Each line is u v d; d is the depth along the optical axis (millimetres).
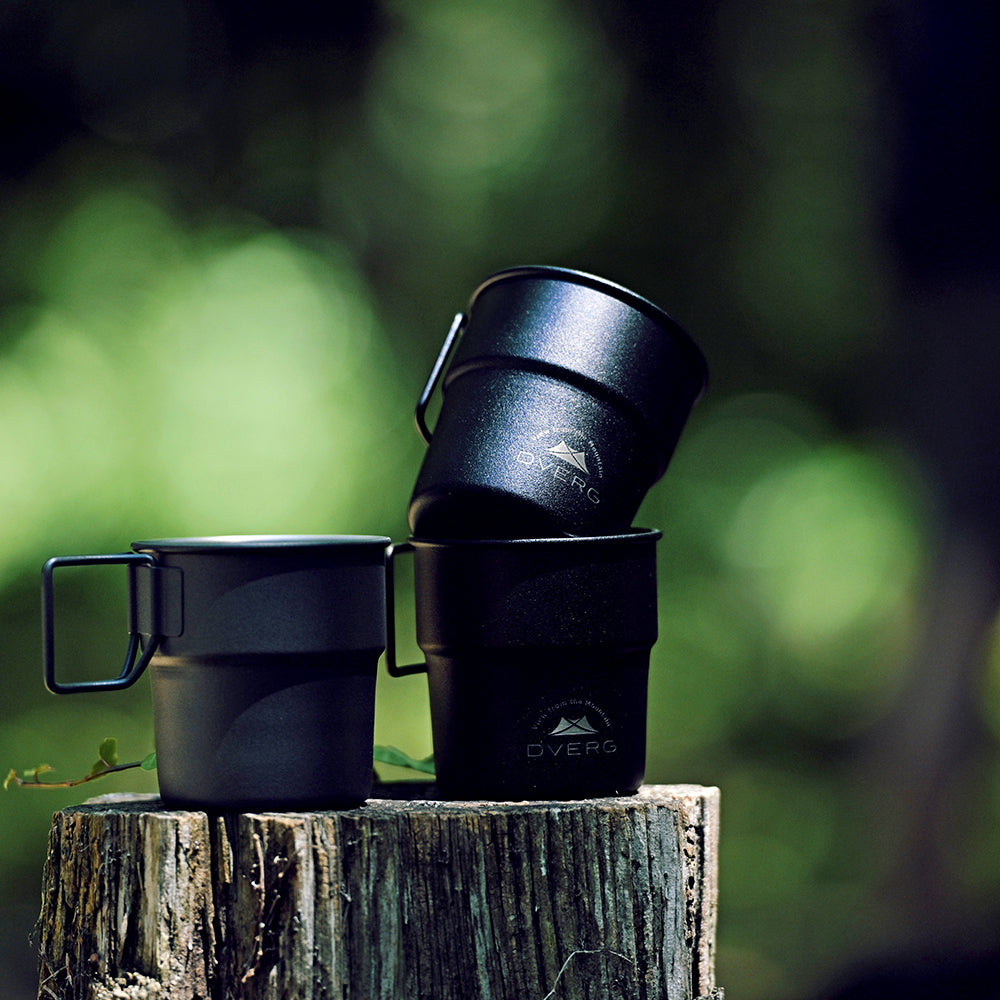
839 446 11844
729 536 11656
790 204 12148
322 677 3504
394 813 3516
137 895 3510
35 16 12008
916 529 10320
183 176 11922
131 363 9953
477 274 11844
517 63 11859
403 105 11859
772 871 11344
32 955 9258
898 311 9969
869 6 11234
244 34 12234
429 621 3738
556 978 3525
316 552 3475
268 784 3475
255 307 10047
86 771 10266
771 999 9062
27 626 10305
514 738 3666
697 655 11555
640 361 3785
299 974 3432
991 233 9414
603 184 12008
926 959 9078
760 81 12227
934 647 9930
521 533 3678
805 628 11438
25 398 9766
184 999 3467
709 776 11688
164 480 9719
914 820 9969
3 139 11773
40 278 10359
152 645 3494
